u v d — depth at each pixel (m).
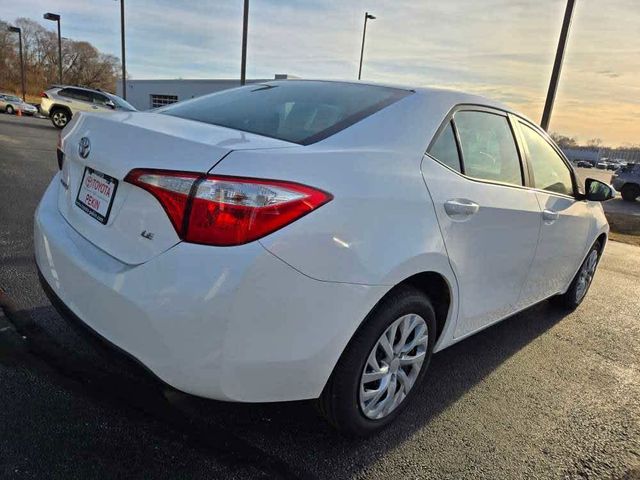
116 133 2.01
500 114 2.94
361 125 2.19
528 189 3.06
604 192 3.71
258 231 1.66
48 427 2.13
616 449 2.49
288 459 2.12
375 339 2.09
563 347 3.68
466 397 2.81
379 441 2.32
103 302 1.84
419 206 2.14
